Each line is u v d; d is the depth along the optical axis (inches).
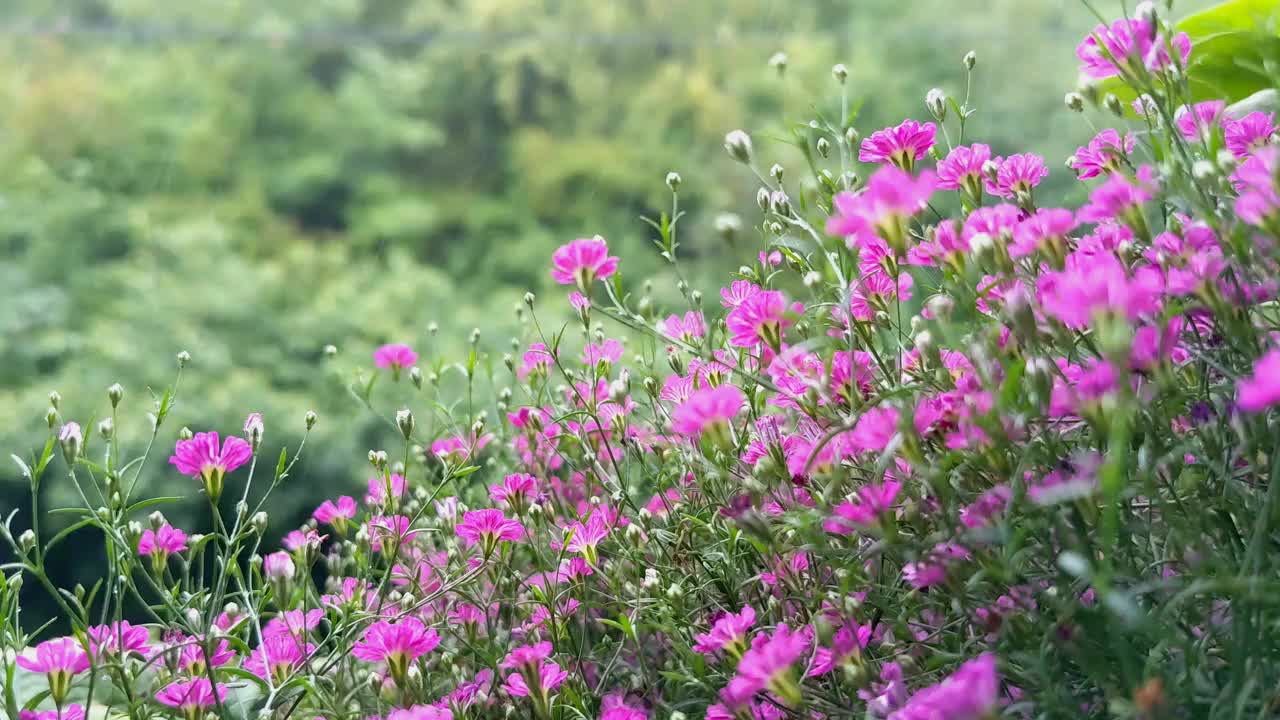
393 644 8.5
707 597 9.0
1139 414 6.6
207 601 9.0
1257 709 6.6
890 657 7.8
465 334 60.0
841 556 7.7
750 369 9.4
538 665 8.3
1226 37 9.8
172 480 47.0
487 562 9.3
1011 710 6.6
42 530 46.8
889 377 7.9
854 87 68.1
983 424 6.6
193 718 8.4
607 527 9.4
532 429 10.6
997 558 6.9
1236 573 6.8
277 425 49.4
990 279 8.4
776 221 9.2
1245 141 8.1
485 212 72.7
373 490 10.8
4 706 8.4
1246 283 6.9
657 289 59.1
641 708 9.2
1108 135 8.4
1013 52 67.9
